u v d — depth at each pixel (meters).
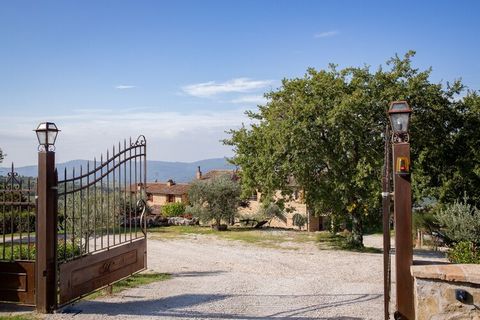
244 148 25.59
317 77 24.17
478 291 5.68
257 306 8.95
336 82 23.44
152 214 42.97
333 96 23.34
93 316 8.03
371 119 22.89
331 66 24.52
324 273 14.58
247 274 14.02
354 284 11.74
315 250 22.30
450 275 5.73
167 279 12.55
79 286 8.88
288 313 8.33
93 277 9.36
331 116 21.73
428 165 26.25
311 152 22.50
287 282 12.12
